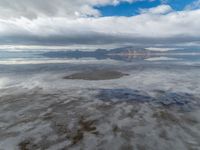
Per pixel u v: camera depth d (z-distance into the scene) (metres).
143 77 30.22
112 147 8.95
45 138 9.91
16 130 10.86
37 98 17.48
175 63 60.41
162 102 15.98
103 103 15.84
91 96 18.19
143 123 11.58
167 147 8.84
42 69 43.16
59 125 11.48
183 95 18.23
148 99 16.98
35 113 13.54
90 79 28.59
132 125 11.32
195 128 10.80
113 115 13.02
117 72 36.53
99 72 36.56
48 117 12.77
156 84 24.03
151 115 12.91
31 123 11.81
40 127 11.22
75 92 19.89
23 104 15.68
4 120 12.33
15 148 9.01
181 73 34.84
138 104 15.47
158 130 10.60
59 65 54.88
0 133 10.52
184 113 13.23
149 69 42.28
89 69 42.81
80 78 29.56
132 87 22.30
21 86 23.12
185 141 9.34
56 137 10.00
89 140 9.62
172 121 11.84
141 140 9.52
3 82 25.98
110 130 10.71
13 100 16.89
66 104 15.63
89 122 11.88
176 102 15.91
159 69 42.00
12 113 13.57
